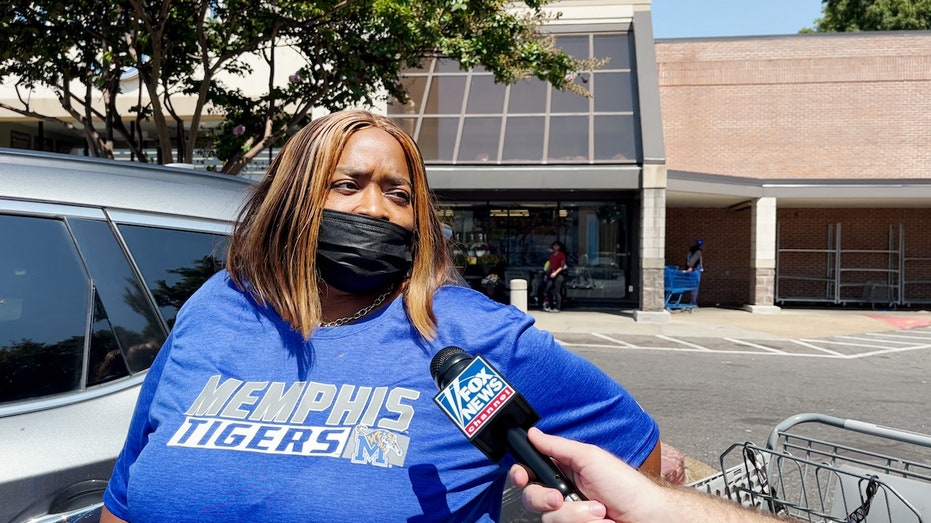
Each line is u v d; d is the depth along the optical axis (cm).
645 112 1499
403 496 118
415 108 1641
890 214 1928
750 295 1777
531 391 130
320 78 884
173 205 225
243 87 1495
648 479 109
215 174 246
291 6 764
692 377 873
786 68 1945
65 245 203
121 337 206
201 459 123
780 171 1941
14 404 184
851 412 693
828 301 1928
